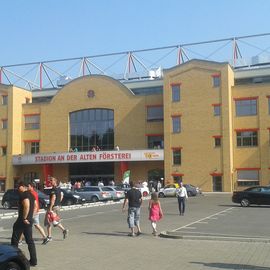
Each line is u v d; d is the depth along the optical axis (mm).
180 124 59406
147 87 68500
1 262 8289
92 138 66812
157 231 17922
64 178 66438
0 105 70312
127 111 65000
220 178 56812
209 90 58094
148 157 60281
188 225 20172
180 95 59719
